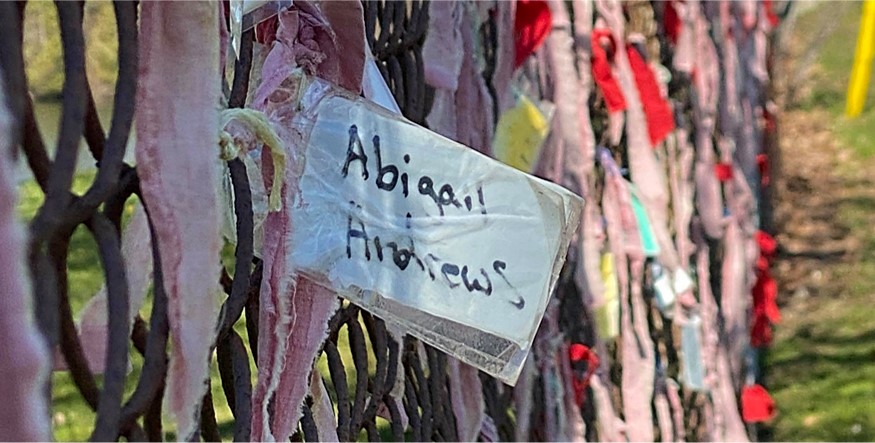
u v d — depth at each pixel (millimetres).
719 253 2172
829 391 3617
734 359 2229
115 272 549
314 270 782
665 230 1778
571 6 1576
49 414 471
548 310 1572
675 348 1973
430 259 834
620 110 1657
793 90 7148
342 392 982
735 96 2176
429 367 1254
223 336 665
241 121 671
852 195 5676
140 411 572
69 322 551
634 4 1878
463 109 1344
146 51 579
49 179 507
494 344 854
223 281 790
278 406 771
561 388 1622
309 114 824
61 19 517
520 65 1450
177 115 586
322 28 867
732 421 2145
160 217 583
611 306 1677
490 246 852
